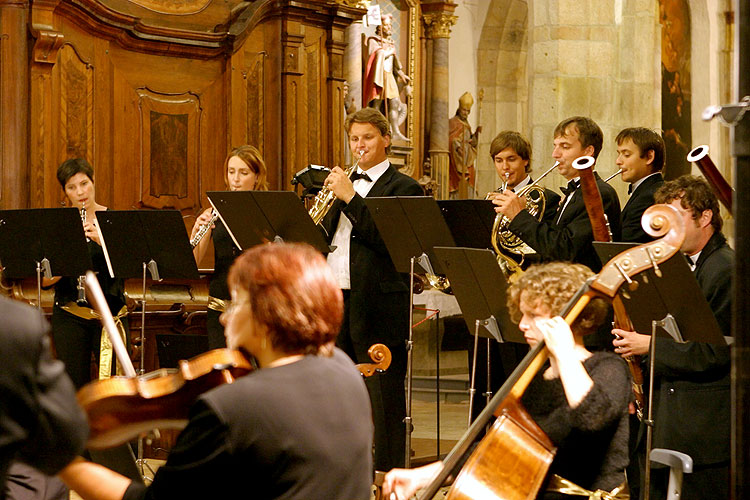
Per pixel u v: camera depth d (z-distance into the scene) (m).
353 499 2.23
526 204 5.50
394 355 5.50
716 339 3.53
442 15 12.88
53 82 8.03
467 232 5.12
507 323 4.45
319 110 10.20
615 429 3.04
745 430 2.01
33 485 4.50
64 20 8.09
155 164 8.95
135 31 8.68
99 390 2.26
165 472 2.13
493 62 14.50
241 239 5.21
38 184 7.84
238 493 2.14
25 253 5.70
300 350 2.31
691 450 3.97
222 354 2.43
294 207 5.02
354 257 5.50
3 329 1.86
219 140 9.42
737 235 2.02
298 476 2.14
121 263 5.59
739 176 2.01
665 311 3.61
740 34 2.00
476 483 2.75
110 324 2.68
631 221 5.55
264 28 9.77
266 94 9.80
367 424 2.34
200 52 9.20
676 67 15.06
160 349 6.23
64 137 8.16
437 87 12.98
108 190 8.59
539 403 3.11
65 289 6.16
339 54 10.34
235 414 2.12
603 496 2.96
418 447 7.61
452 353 11.34
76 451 1.95
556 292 3.08
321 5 10.04
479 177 14.48
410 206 4.85
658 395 4.14
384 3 12.63
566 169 5.51
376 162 5.68
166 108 9.02
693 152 3.79
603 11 10.42
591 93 10.42
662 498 4.11
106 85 8.57
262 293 2.26
